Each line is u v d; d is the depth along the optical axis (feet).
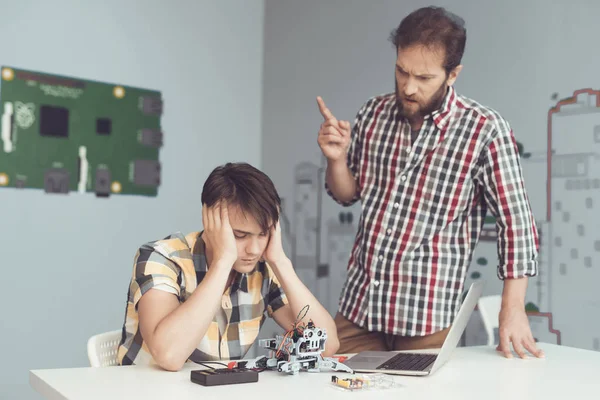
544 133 8.09
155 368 4.45
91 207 10.68
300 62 11.64
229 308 5.05
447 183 6.13
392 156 6.42
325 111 6.35
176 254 4.89
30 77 10.13
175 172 11.59
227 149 12.19
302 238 11.38
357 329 6.53
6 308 9.87
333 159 6.41
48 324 10.24
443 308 6.15
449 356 4.93
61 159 10.40
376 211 6.47
